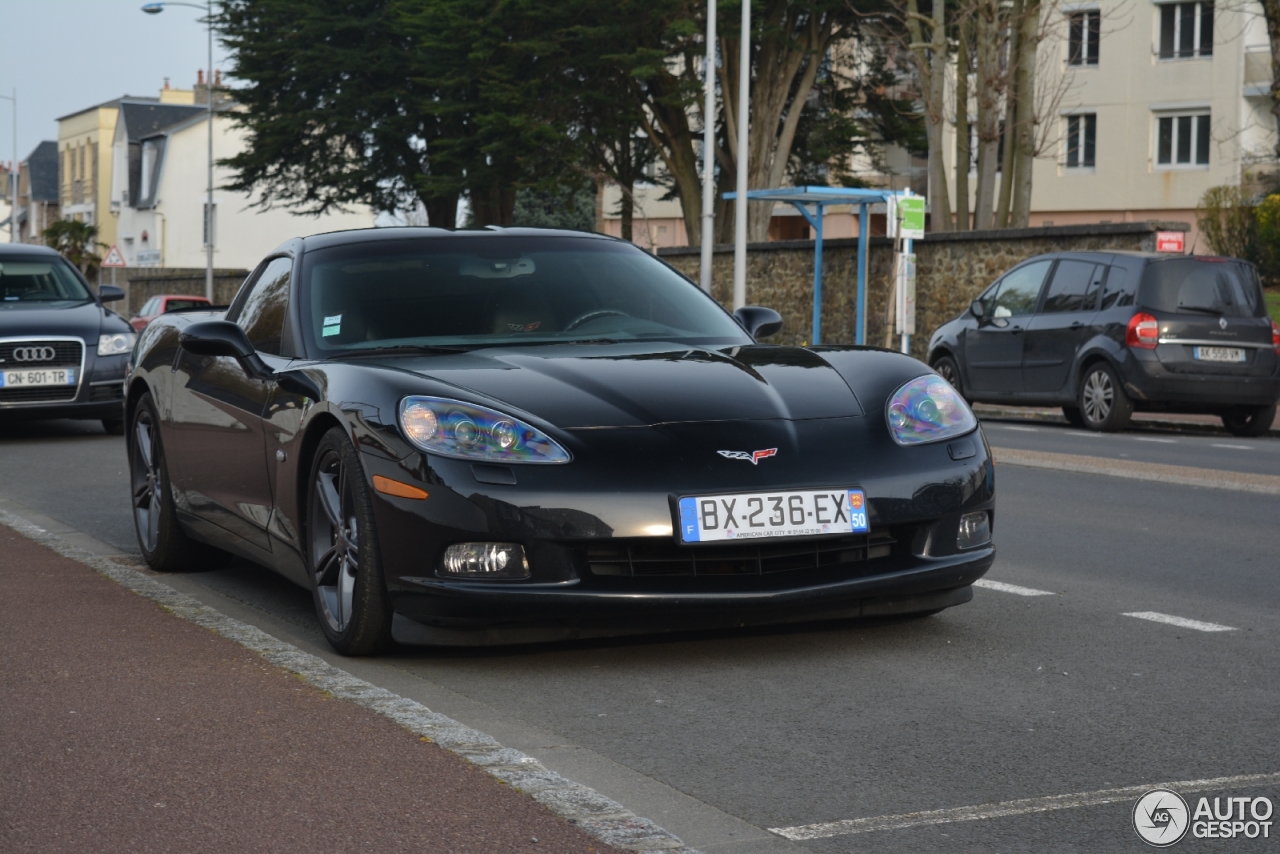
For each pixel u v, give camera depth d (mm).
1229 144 44750
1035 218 48750
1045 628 5430
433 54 36094
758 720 4176
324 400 5047
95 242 73375
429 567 4586
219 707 4188
